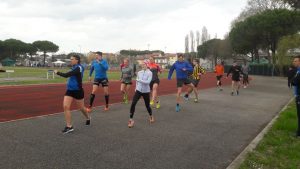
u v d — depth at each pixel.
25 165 6.19
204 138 8.94
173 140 8.57
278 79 51.03
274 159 7.10
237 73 21.88
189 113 13.07
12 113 12.18
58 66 97.50
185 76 13.53
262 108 15.59
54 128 9.40
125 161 6.70
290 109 14.79
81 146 7.63
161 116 12.08
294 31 62.22
